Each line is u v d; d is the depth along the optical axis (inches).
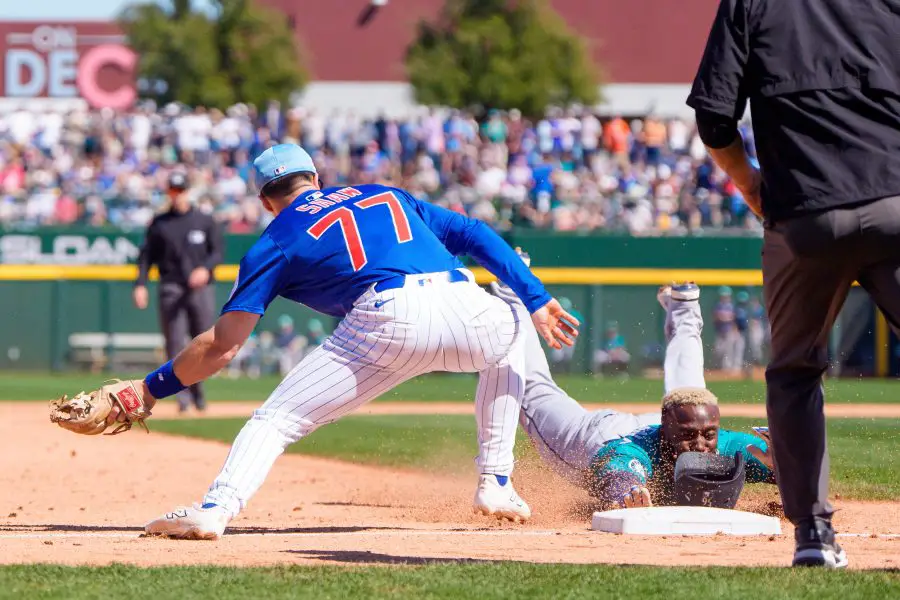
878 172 504.1
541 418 840.9
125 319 2982.3
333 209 670.5
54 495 990.4
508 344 686.5
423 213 695.7
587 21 5034.5
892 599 477.7
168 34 4704.7
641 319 2888.8
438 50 4488.2
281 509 901.2
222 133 3796.8
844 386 2596.0
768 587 501.7
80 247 2979.8
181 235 1798.7
